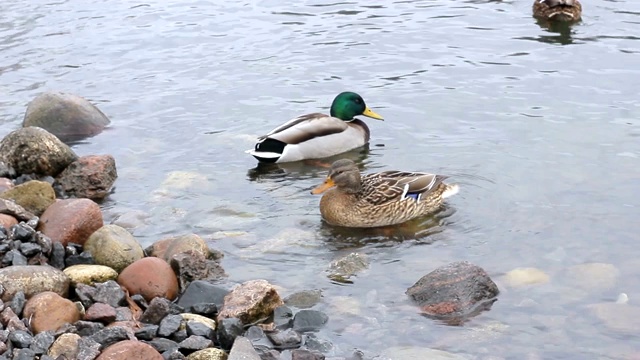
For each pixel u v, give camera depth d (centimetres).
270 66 1809
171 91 1702
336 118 1479
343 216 1197
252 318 954
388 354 891
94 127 1542
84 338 858
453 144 1444
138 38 1994
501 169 1339
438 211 1230
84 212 1100
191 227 1199
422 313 970
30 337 857
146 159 1428
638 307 970
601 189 1257
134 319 936
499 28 1997
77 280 988
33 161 1348
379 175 1241
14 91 1716
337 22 2056
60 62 1864
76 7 2220
